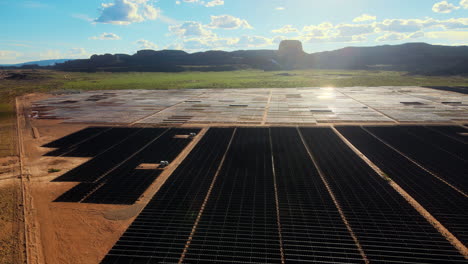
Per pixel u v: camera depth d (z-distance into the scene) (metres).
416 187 28.95
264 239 21.58
